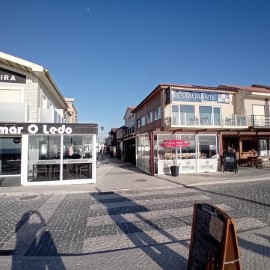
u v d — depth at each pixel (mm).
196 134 17891
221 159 18062
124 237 5473
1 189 11227
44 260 4391
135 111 32719
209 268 3115
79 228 6098
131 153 29547
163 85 20703
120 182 13281
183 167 17344
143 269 3963
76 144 12984
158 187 11617
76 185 12367
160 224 6266
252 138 23125
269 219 6488
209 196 9438
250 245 4762
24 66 13602
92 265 4148
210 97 22125
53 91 17641
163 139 17250
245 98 22422
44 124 12422
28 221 6695
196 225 3607
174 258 4328
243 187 11375
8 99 13992
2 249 4957
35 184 12336
